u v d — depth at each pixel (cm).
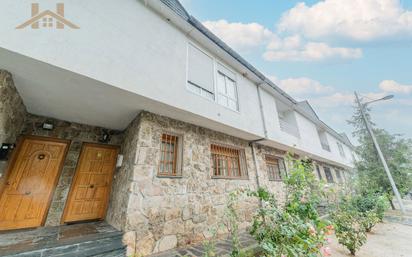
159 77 373
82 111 396
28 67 251
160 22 418
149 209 337
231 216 343
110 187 457
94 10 304
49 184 385
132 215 312
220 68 584
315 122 1140
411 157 956
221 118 493
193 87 477
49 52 244
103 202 438
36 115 402
